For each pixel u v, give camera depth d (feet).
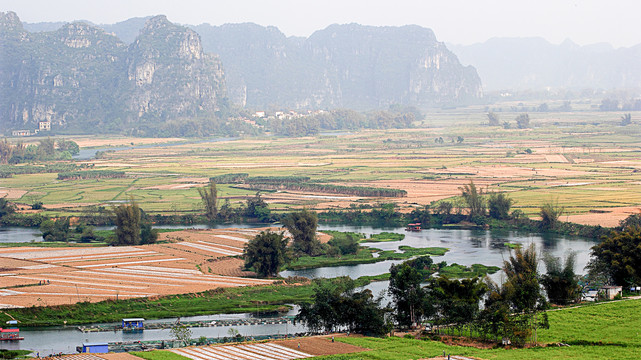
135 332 421.59
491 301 427.33
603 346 375.04
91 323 439.63
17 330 403.13
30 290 497.46
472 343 390.63
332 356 354.74
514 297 429.38
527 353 359.46
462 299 425.69
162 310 466.70
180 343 393.91
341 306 423.64
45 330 423.23
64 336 409.49
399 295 436.76
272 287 530.68
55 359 350.23
